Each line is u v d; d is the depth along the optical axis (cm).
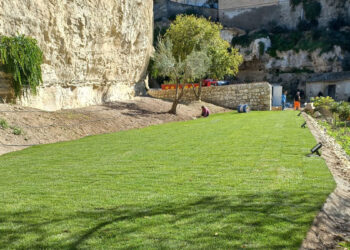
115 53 2469
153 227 386
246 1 6369
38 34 1653
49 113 1631
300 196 479
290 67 5631
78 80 2078
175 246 336
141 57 2958
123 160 824
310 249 328
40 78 1583
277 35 5894
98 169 728
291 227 372
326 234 368
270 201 461
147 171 684
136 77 2994
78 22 1959
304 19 5875
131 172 682
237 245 333
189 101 3222
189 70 2528
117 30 2398
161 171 678
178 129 1565
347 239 361
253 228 372
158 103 2788
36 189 577
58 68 1858
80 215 436
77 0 1922
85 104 2177
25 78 1512
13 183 630
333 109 2195
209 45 3178
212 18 6619
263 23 6275
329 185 533
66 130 1495
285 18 6094
